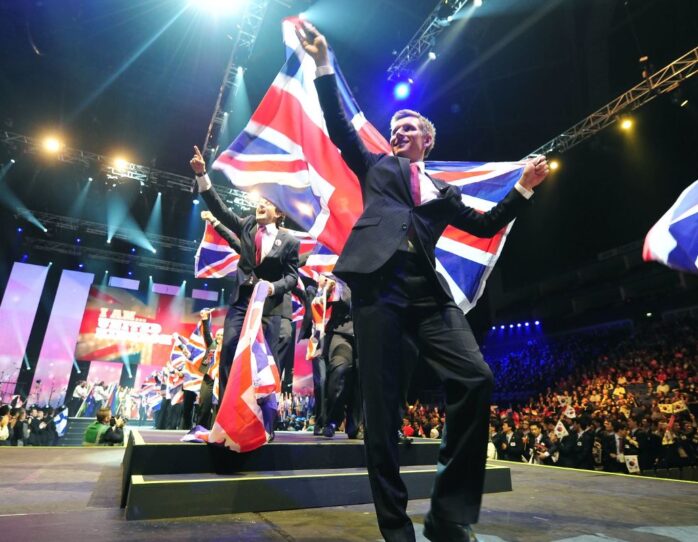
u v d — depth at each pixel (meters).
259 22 13.15
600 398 14.22
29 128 16.80
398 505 1.52
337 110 1.84
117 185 19.19
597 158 18.67
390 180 1.82
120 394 20.17
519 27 15.22
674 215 3.13
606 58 16.30
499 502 3.07
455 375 1.56
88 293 21.89
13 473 3.69
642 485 4.03
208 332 5.63
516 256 24.84
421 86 16.73
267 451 2.97
